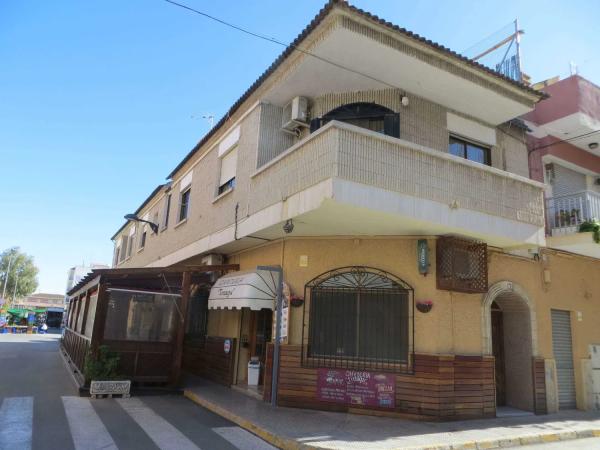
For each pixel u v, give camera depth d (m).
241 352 12.00
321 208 7.89
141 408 9.02
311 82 10.03
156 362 11.01
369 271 9.59
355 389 8.99
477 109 10.78
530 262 11.08
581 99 12.07
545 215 12.03
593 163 13.60
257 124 10.98
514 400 10.68
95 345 10.45
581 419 9.84
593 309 12.34
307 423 7.93
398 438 7.16
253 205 10.34
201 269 11.77
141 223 24.42
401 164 8.34
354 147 7.87
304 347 9.52
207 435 7.26
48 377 12.65
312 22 8.52
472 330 9.48
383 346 9.20
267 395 9.77
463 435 7.54
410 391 8.70
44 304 89.38
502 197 9.73
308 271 9.96
